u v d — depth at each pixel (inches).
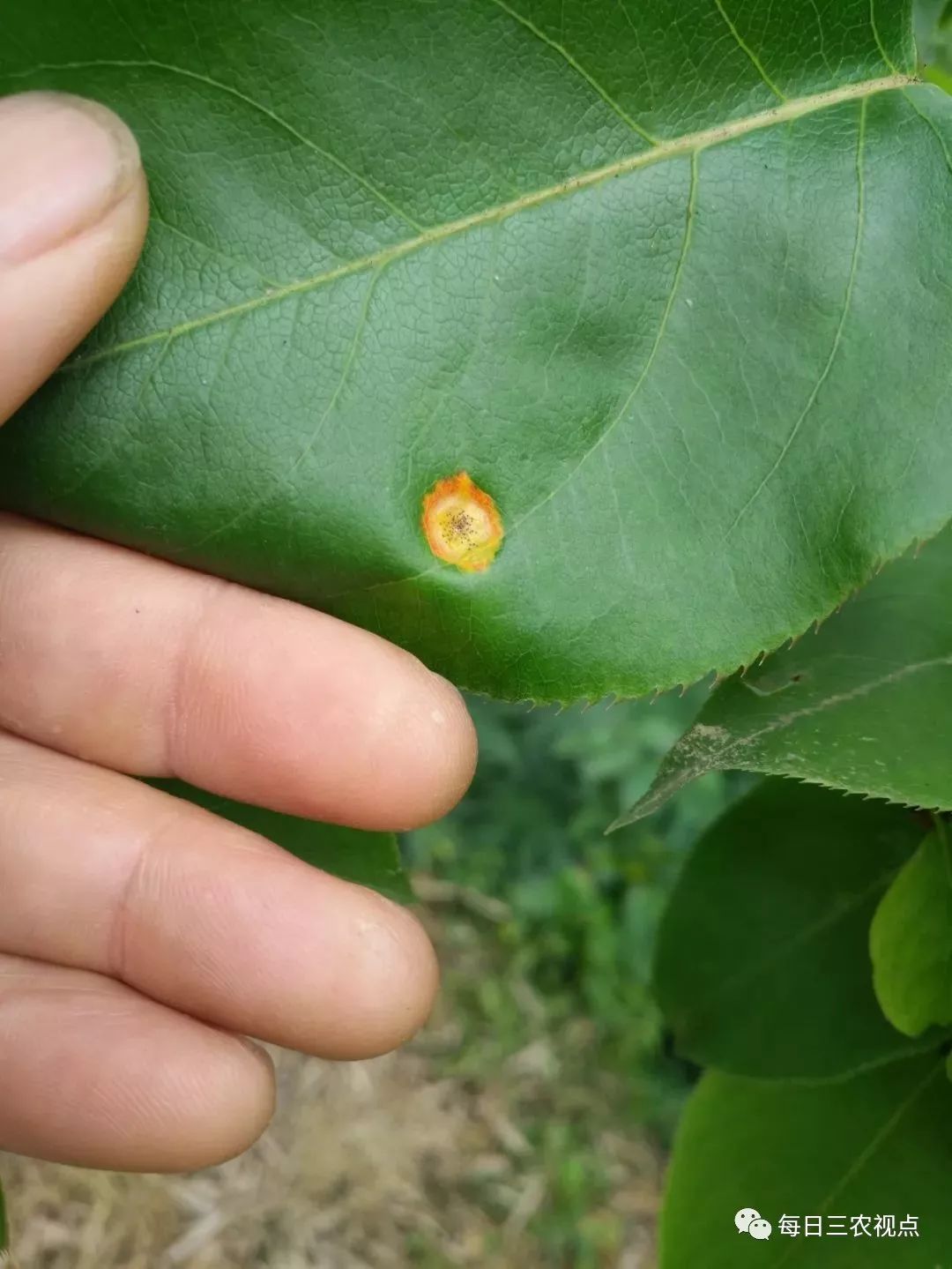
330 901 3.2
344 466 2.4
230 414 2.4
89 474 2.4
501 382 2.4
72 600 3.1
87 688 3.2
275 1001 3.2
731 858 3.2
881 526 2.4
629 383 2.4
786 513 2.4
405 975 3.2
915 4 2.7
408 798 3.2
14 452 2.4
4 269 2.2
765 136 2.4
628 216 2.4
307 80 2.3
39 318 2.2
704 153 2.4
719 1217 3.0
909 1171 2.9
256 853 3.3
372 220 2.4
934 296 2.3
